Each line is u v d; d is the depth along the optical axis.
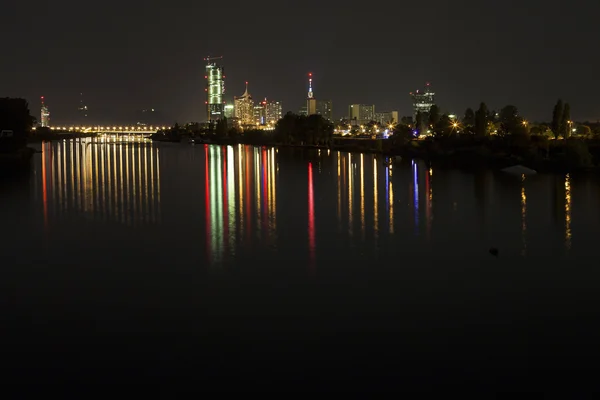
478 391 14.73
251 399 14.39
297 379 15.37
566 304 21.03
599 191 52.72
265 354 16.83
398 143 120.00
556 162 73.62
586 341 17.66
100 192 54.25
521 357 16.58
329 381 15.24
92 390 14.89
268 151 134.62
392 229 35.25
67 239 32.53
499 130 111.75
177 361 16.44
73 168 83.31
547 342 17.61
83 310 20.58
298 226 36.28
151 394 14.69
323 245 30.78
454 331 18.48
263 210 42.97
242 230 35.03
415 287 23.11
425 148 106.19
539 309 20.48
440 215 40.41
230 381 15.28
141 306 20.94
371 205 45.47
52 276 24.91
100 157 110.81
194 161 99.44
